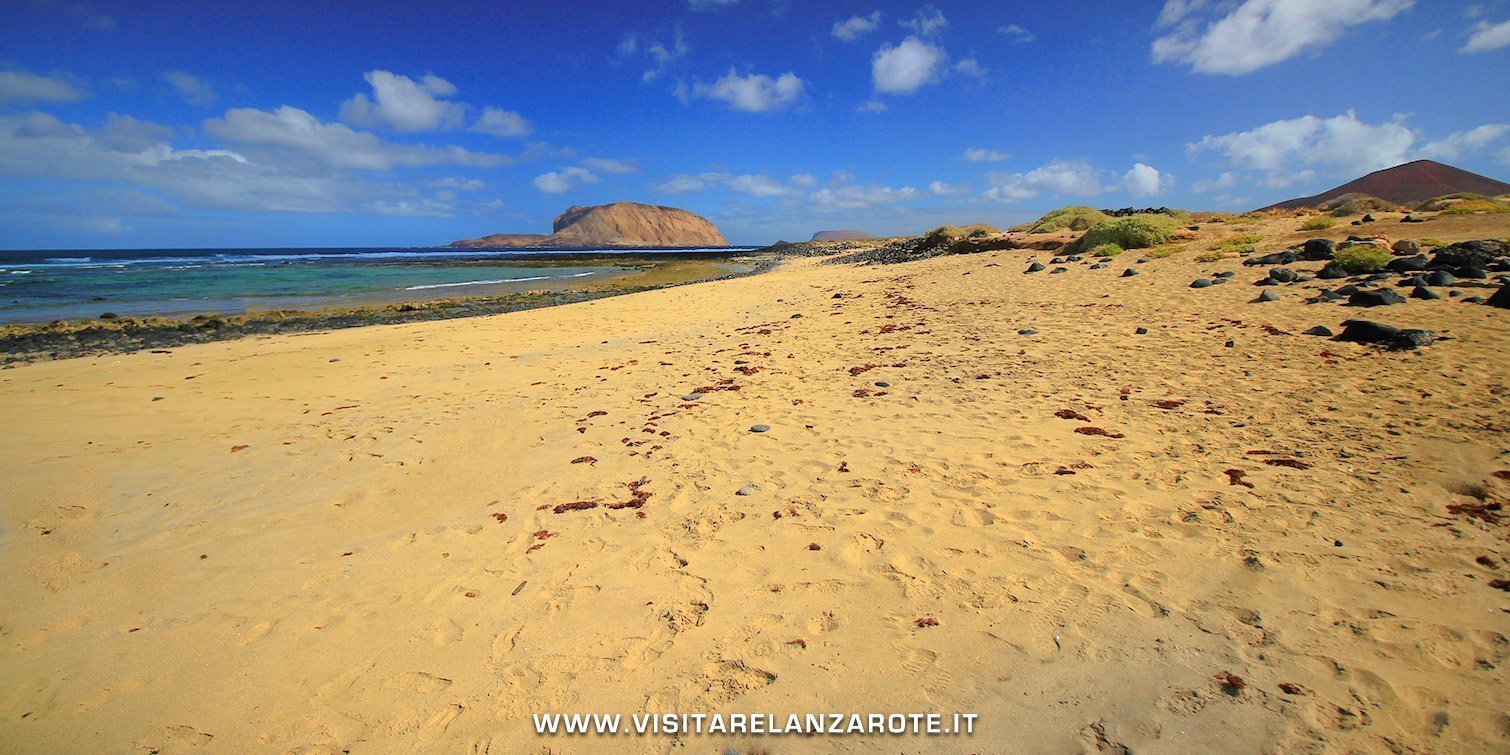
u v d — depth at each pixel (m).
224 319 21.30
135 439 7.35
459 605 3.71
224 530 4.89
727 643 3.20
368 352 13.09
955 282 18.14
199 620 3.69
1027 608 3.30
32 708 3.01
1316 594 3.23
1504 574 3.25
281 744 2.73
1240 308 10.22
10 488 5.84
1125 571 3.58
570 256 95.81
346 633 3.50
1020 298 13.91
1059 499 4.57
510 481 5.68
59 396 9.64
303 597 3.90
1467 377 6.22
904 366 9.22
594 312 18.73
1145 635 3.03
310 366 11.71
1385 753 2.27
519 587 3.87
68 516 5.22
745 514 4.67
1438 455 4.71
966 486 4.90
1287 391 6.52
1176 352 8.39
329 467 6.26
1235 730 2.43
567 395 8.84
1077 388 7.38
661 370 10.26
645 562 4.07
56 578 4.23
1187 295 11.72
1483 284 9.50
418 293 32.16
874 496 4.82
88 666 3.31
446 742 2.69
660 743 2.62
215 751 2.71
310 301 28.52
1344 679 2.64
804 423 6.84
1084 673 2.81
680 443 6.45
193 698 3.04
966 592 3.49
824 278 25.31
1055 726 2.54
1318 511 4.09
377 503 5.32
